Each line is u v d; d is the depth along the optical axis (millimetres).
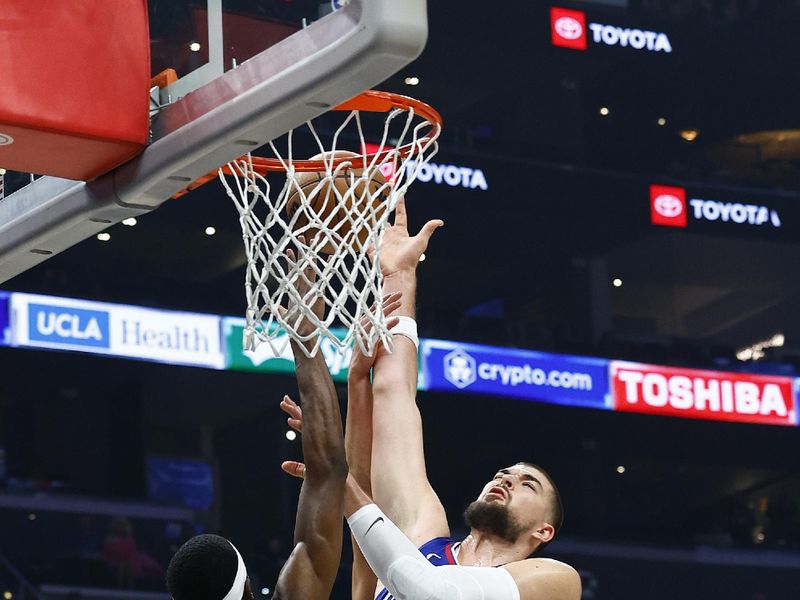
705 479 25016
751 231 23141
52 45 3529
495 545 3977
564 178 22156
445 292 25547
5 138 3502
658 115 24844
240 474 22609
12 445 20281
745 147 25688
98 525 18703
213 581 2713
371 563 3266
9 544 18016
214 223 20094
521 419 21703
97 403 20500
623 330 27422
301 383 3213
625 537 22641
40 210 3916
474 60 23844
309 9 3207
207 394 20984
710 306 27422
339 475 3043
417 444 4023
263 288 3615
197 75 3502
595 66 23969
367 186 3832
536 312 25344
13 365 18609
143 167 3604
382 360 4109
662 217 22641
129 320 18422
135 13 3654
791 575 22391
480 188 21625
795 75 24234
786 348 23516
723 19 23844
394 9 3000
